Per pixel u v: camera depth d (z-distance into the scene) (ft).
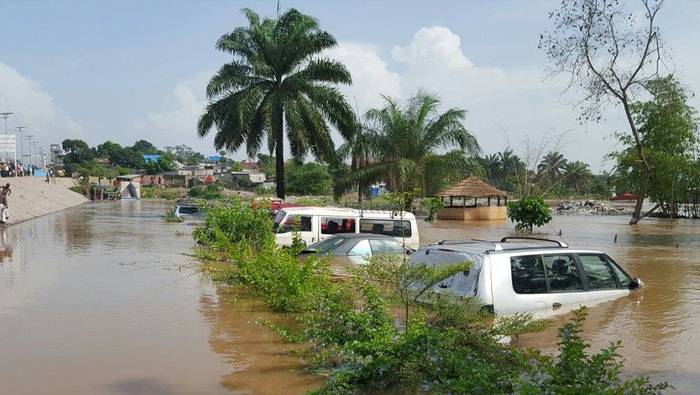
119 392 18.08
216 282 38.27
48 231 80.12
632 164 121.39
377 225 53.78
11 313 28.84
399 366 18.70
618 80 97.25
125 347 23.02
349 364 20.03
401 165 120.16
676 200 126.52
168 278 39.93
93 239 68.74
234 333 25.20
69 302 31.60
